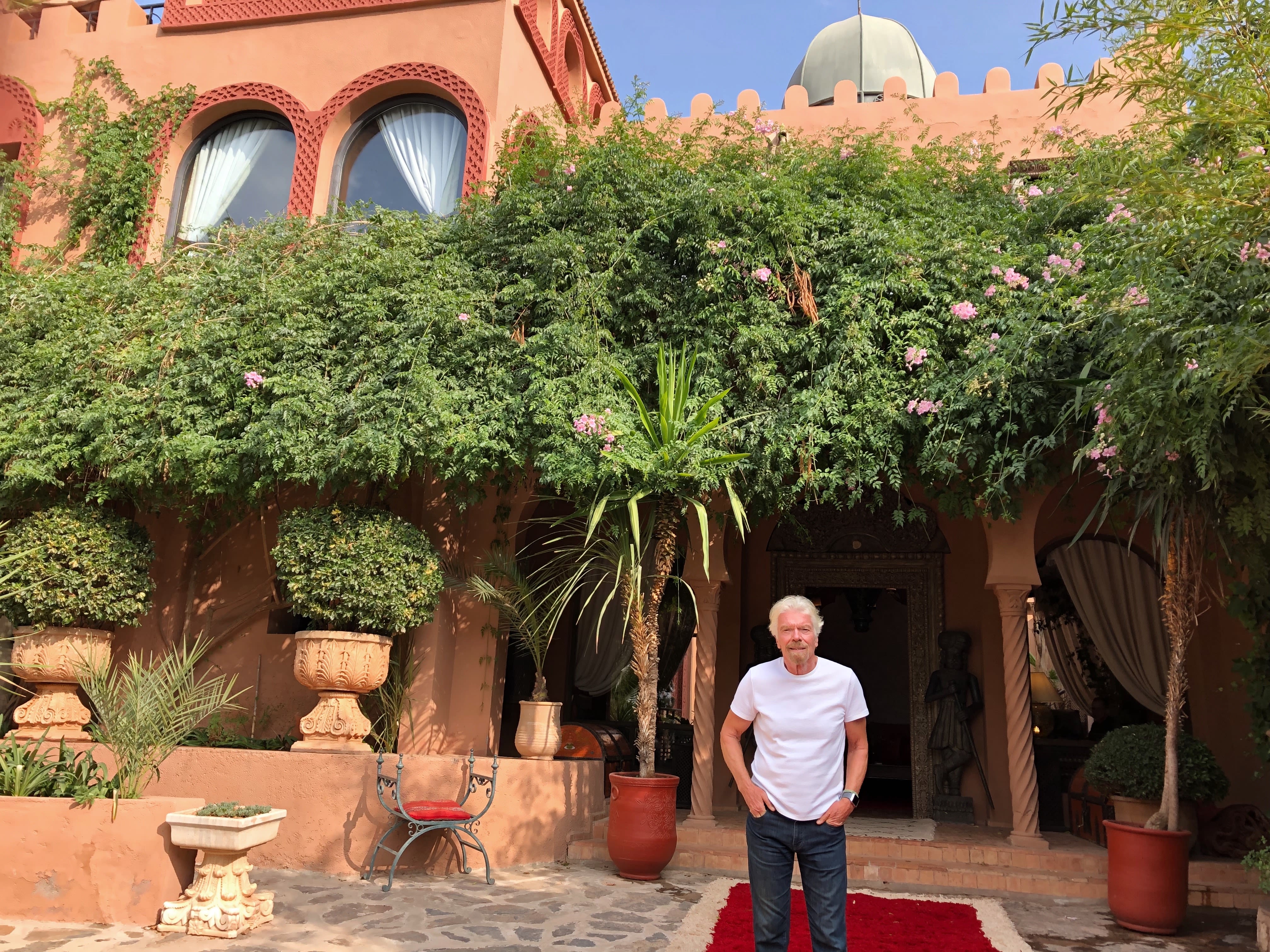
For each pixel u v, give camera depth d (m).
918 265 6.08
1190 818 5.99
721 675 8.62
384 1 8.80
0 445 6.70
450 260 6.92
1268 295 3.74
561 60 10.00
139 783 4.67
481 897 5.06
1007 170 7.60
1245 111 3.35
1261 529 4.66
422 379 6.21
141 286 7.35
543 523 8.57
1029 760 6.26
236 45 9.10
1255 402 4.25
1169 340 4.18
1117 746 5.84
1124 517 7.32
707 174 6.64
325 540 6.25
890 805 9.38
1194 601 5.04
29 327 7.25
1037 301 5.54
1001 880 5.73
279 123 8.98
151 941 4.02
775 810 2.84
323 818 5.70
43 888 4.30
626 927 4.47
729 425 6.04
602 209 6.62
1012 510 6.01
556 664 9.44
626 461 5.64
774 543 8.98
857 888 5.64
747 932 4.33
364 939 4.15
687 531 7.99
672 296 6.48
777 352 6.25
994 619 8.30
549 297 6.47
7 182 8.86
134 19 9.52
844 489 6.64
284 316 6.70
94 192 8.64
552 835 6.20
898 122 8.57
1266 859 4.50
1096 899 5.53
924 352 5.82
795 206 6.32
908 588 8.66
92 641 6.76
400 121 8.74
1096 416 5.49
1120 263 4.81
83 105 8.97
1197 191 3.54
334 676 6.13
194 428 6.53
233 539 8.09
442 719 7.06
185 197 8.95
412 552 6.39
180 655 5.90
